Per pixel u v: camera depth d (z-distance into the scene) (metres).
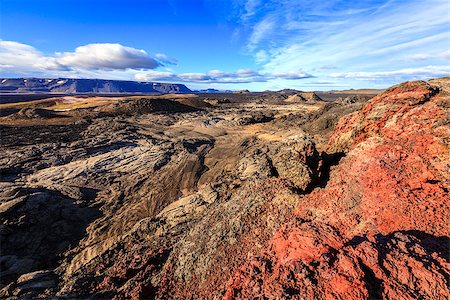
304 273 7.26
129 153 47.75
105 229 28.73
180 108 98.19
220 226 16.23
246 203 17.06
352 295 6.38
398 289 6.49
